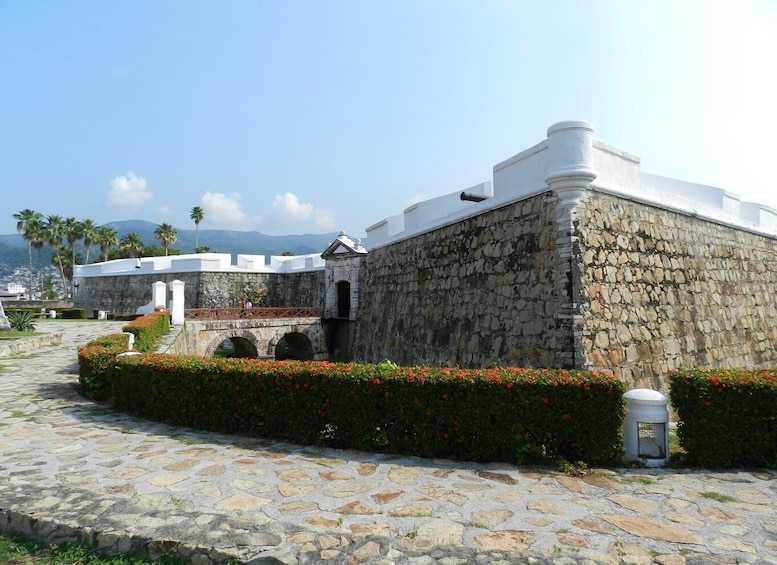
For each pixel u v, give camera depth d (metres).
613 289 10.19
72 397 9.54
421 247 16.70
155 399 7.89
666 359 10.88
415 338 16.23
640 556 3.74
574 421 5.80
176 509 4.47
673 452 6.30
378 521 4.28
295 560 3.64
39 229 69.25
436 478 5.36
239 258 39.75
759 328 14.62
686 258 12.44
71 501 4.62
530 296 10.54
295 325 30.47
